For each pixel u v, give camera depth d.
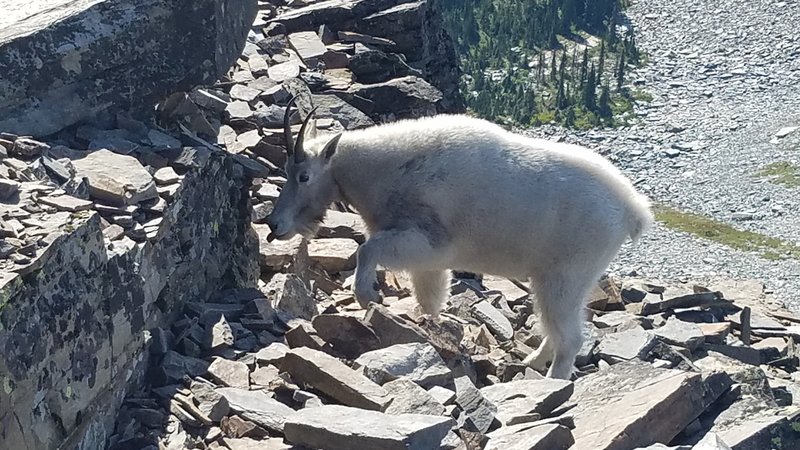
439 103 20.02
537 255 10.25
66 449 7.27
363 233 12.77
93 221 7.86
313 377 8.52
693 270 77.81
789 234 85.94
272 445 7.69
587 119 129.00
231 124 14.26
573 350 10.25
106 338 7.86
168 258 9.30
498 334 11.76
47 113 10.49
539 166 10.17
